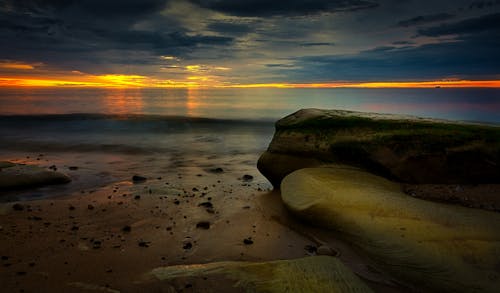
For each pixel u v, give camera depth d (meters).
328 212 6.54
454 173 7.95
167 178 11.16
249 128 24.72
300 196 7.41
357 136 8.98
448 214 6.09
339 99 56.16
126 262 5.40
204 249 5.95
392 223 5.82
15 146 17.45
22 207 7.84
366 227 5.89
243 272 4.95
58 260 5.42
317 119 9.91
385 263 5.23
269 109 41.19
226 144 18.42
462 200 6.98
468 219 5.89
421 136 8.36
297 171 8.88
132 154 15.62
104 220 7.24
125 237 6.39
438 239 5.27
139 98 63.34
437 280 4.66
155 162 13.88
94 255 5.62
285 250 5.95
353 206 6.51
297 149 9.59
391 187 7.75
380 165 8.40
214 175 11.73
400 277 4.97
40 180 9.95
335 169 8.84
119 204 8.29
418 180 8.10
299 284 4.57
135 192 9.34
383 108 40.00
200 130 23.59
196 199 8.80
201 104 49.41
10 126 24.58
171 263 5.41
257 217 7.55
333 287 4.52
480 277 4.51
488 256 4.83
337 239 6.24
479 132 8.20
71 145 17.81
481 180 7.81
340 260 5.40
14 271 5.04
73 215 7.51
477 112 34.12
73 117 29.55
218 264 5.26
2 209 7.68
